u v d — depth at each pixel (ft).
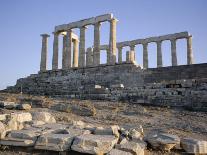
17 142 33.27
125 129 41.39
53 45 180.24
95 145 31.35
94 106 82.23
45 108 71.00
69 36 174.70
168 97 92.12
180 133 53.52
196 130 58.70
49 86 144.36
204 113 78.54
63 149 31.63
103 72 141.28
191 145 36.88
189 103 87.30
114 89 105.50
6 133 34.86
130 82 126.82
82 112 67.82
